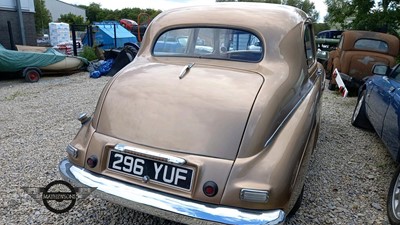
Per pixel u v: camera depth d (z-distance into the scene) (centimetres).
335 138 436
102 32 1445
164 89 218
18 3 1120
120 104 223
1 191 281
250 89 208
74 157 223
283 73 229
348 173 329
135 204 195
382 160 362
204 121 197
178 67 241
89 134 224
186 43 264
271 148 194
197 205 183
